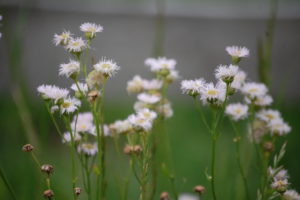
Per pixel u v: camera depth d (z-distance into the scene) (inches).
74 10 55.1
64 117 19.1
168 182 25.6
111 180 27.5
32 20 53.3
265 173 20.5
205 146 36.9
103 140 20.4
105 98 50.0
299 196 20.0
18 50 26.3
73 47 19.1
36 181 24.4
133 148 20.0
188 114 43.7
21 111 25.2
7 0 45.2
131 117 20.0
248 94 21.5
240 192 23.8
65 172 28.5
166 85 22.7
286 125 21.7
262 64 24.3
